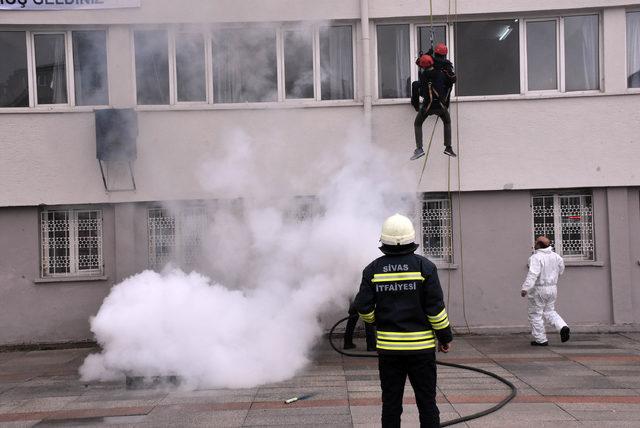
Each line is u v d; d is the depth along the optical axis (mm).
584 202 11273
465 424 5867
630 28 11219
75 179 10906
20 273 11008
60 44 11117
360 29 11055
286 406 6676
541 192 11273
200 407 6738
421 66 10078
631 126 10992
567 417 6039
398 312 4930
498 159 11070
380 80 11297
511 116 11078
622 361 8703
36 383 8297
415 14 11031
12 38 11062
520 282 11141
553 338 10727
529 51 11297
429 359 4914
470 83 11258
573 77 11281
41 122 10906
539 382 7504
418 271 4969
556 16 11211
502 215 11188
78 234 11180
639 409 6301
